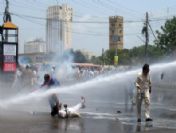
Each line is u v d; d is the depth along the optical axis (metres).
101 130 12.59
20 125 13.57
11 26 29.22
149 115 16.12
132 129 12.76
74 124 13.88
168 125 13.69
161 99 27.33
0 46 28.77
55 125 13.62
